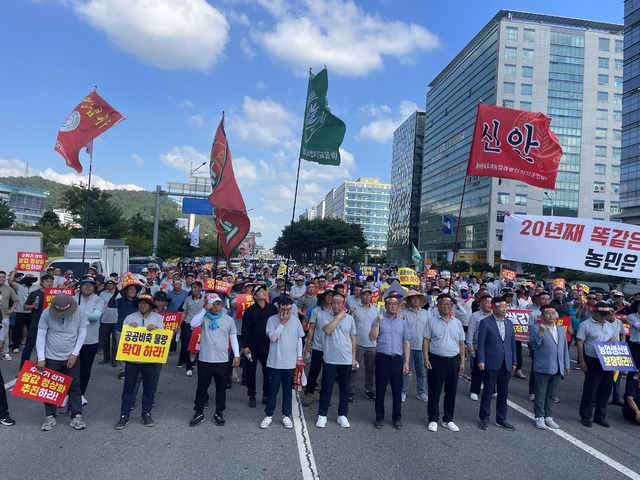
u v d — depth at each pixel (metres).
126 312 9.26
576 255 8.59
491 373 6.73
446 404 6.64
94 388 8.07
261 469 5.05
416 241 120.94
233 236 9.83
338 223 78.88
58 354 6.09
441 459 5.53
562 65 78.25
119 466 5.01
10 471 4.81
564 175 78.38
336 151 8.91
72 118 9.17
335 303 6.64
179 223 61.22
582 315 10.77
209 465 5.11
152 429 6.18
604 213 78.56
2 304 10.19
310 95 9.09
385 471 5.12
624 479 5.20
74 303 6.20
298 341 6.76
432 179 105.81
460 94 91.50
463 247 86.12
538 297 9.97
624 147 54.81
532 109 77.31
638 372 7.32
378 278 20.09
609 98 79.31
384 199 184.25
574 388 9.41
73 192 52.88
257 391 8.32
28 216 109.81
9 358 9.88
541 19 79.44
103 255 19.61
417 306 8.42
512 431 6.65
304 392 7.82
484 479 5.03
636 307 8.96
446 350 6.57
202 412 6.46
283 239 96.81
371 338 6.69
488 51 80.38
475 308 11.77
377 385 6.64
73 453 5.32
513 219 9.07
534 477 5.14
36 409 6.84
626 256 8.31
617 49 79.69
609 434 6.69
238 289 10.52
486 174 9.45
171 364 10.23
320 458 5.40
